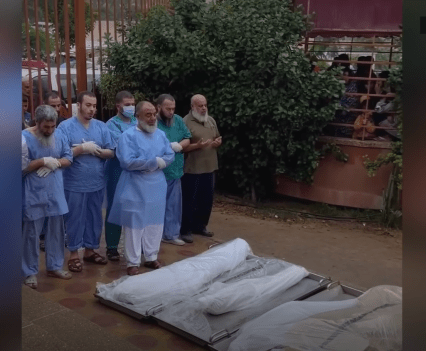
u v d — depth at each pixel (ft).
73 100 24.49
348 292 15.17
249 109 23.89
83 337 10.91
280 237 21.24
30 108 19.57
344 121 25.58
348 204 25.20
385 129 24.77
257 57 23.86
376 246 20.75
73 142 16.01
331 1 24.90
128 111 17.46
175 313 13.08
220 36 24.84
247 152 25.40
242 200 26.04
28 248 14.57
